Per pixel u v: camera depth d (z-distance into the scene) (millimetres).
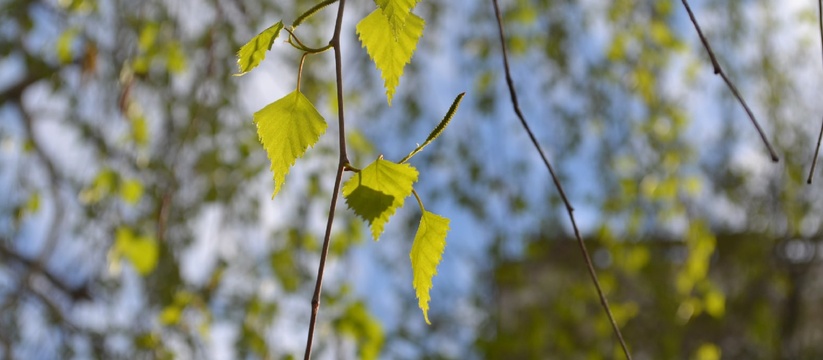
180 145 3275
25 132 3301
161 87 3283
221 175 3330
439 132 961
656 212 3984
